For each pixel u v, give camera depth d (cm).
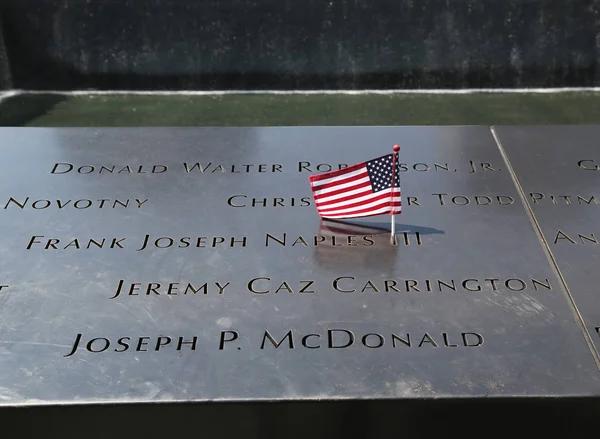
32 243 170
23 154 202
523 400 136
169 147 205
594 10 334
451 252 167
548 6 333
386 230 174
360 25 337
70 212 180
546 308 153
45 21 336
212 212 180
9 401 136
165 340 147
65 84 346
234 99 343
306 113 330
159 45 340
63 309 154
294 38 338
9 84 346
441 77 346
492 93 346
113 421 137
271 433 138
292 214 179
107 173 194
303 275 161
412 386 138
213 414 137
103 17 335
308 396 136
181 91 347
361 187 171
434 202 183
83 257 166
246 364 142
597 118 322
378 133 211
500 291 157
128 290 158
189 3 332
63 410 136
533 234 172
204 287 158
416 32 338
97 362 143
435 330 148
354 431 138
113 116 328
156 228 175
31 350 145
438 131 212
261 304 154
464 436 139
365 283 159
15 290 158
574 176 192
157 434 138
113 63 343
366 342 146
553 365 141
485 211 179
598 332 147
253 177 192
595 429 138
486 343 145
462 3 333
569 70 344
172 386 138
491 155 201
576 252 166
